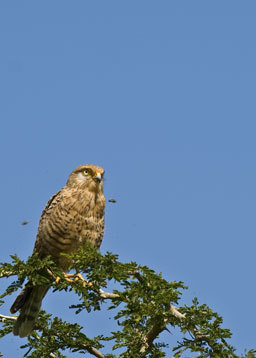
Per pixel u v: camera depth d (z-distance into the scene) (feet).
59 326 36.65
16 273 32.68
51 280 35.29
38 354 37.45
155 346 34.86
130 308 34.32
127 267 33.65
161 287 33.83
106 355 36.40
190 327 32.68
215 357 30.94
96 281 34.53
